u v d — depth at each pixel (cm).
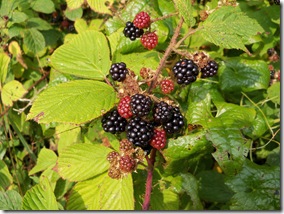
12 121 44
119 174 28
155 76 28
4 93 41
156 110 26
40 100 26
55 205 28
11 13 42
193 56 28
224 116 32
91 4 36
